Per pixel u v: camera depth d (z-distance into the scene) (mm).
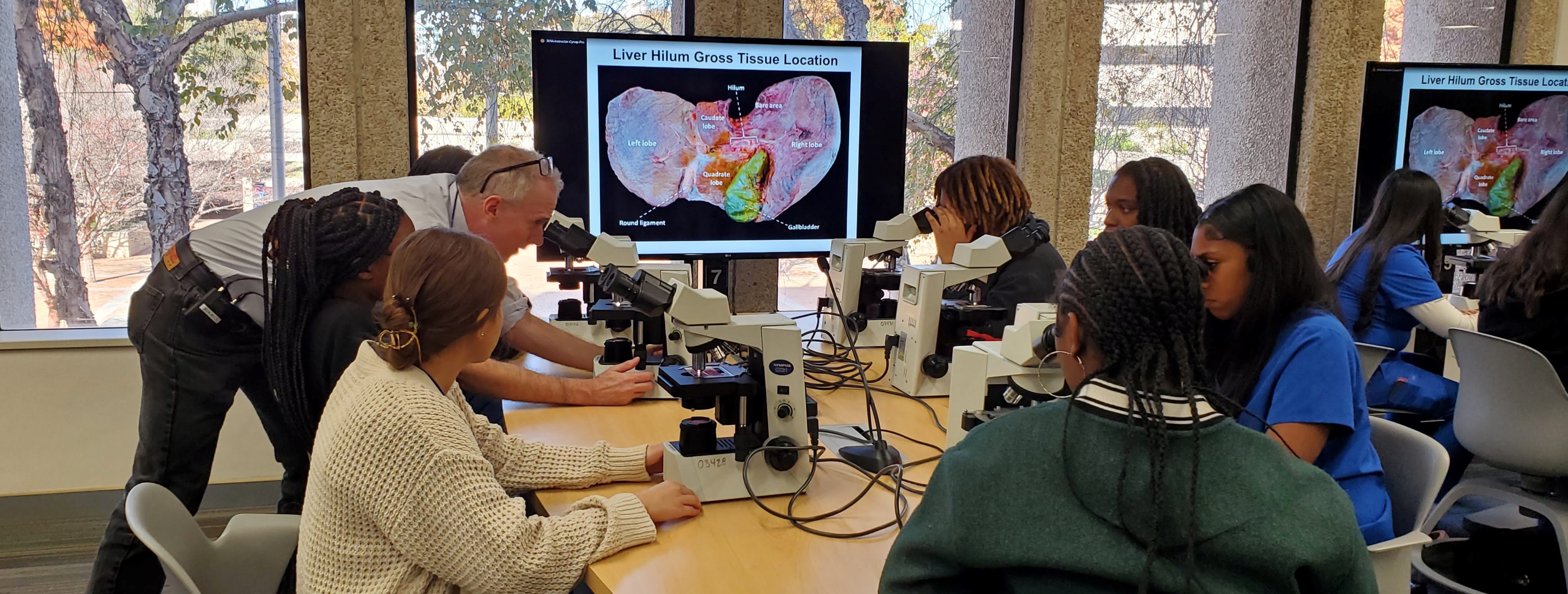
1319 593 886
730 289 3408
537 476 1562
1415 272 2699
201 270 1776
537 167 2002
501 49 3186
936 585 936
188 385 1793
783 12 3271
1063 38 3514
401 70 3035
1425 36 4195
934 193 3080
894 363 2285
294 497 1905
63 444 3072
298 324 1565
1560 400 2160
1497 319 2525
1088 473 862
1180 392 868
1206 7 3881
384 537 1237
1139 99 3896
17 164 3053
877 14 3465
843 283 2711
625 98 2947
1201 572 850
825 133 3135
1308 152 3936
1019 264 2354
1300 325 1557
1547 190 3941
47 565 2746
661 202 3043
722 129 3045
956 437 1705
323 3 2920
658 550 1340
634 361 2156
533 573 1223
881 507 1500
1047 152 3586
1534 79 3816
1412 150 3795
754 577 1263
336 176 3031
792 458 1523
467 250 1271
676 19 3301
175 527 1411
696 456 1519
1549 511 2254
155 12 3029
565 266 2621
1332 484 890
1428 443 1613
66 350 3029
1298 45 3926
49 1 2982
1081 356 944
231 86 3111
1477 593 2393
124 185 3129
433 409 1240
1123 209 2299
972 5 3537
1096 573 850
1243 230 1559
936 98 3580
